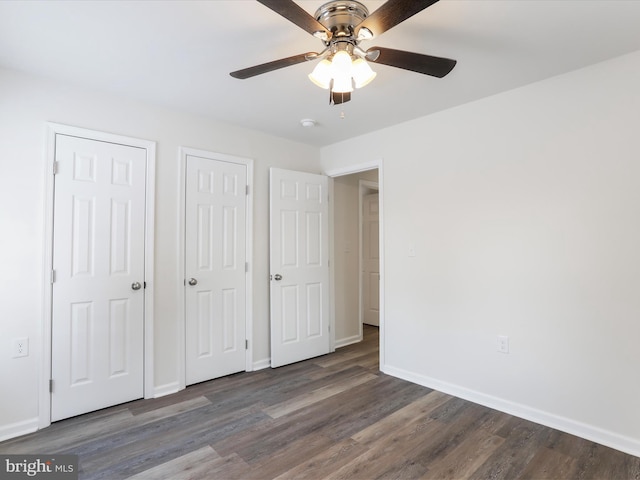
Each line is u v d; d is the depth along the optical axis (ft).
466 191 9.09
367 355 12.84
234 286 10.82
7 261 7.32
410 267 10.29
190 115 9.96
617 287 6.89
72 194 8.09
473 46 6.51
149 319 9.11
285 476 6.04
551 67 7.28
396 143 10.71
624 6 5.39
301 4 5.39
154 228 9.26
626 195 6.81
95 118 8.43
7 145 7.35
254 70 5.73
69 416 7.98
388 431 7.48
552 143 7.70
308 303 12.46
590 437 7.13
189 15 5.63
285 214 11.87
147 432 7.43
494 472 6.15
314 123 10.63
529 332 7.98
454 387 9.27
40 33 6.11
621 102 6.87
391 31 6.05
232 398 9.09
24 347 7.47
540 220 7.85
